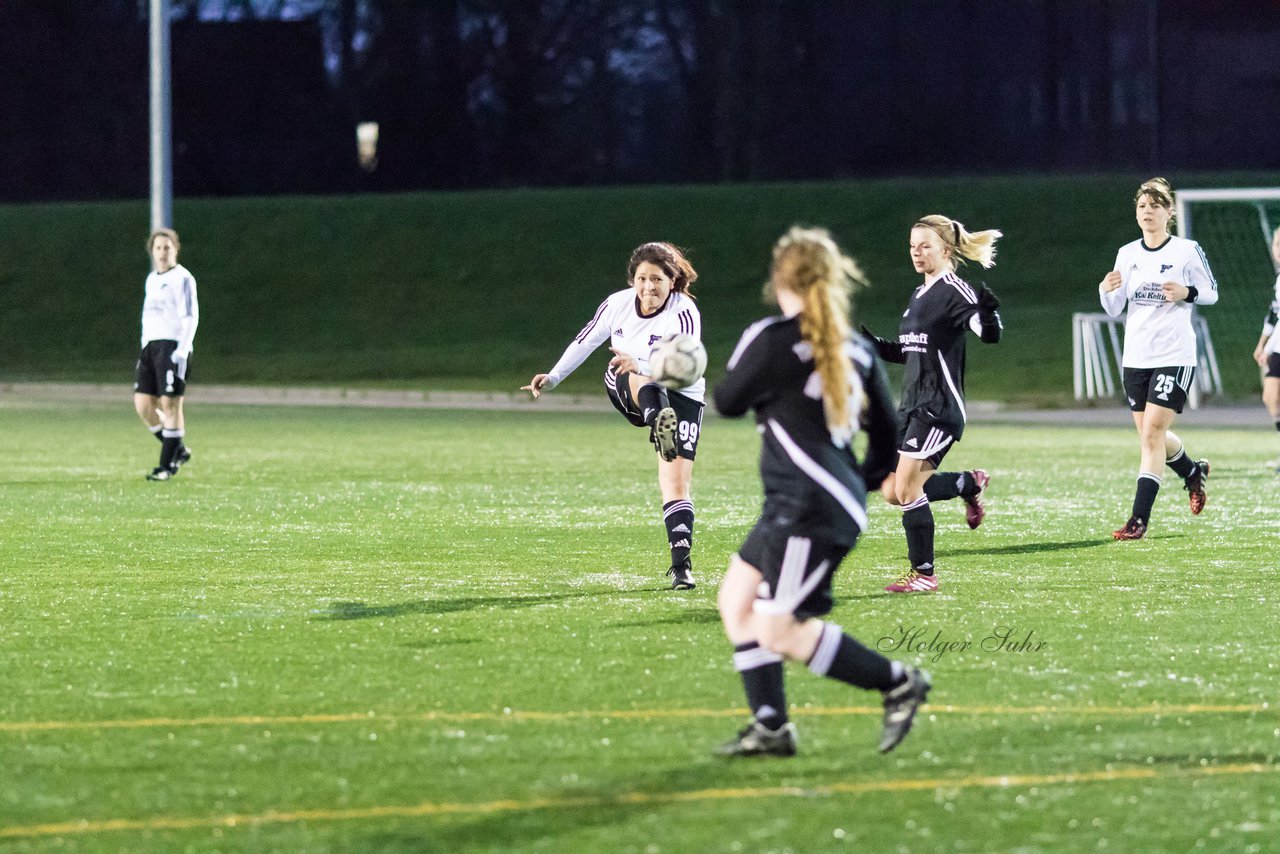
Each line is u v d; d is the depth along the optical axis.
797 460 16.66
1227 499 42.16
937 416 27.83
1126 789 16.03
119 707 19.50
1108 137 170.38
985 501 42.16
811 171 172.50
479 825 14.98
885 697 17.06
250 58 170.62
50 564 31.30
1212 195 82.62
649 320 29.42
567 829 14.86
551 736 18.08
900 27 171.50
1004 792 15.95
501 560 31.97
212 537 35.38
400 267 137.62
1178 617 25.34
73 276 137.38
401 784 16.28
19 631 24.31
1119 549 33.22
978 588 28.33
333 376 117.25
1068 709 19.25
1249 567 30.64
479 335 127.44
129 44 171.62
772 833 14.73
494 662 22.02
